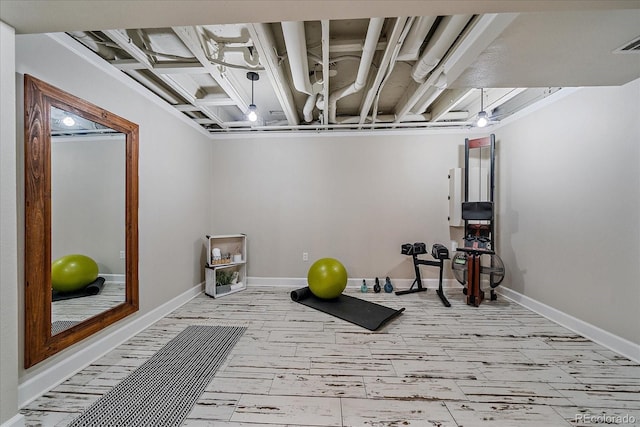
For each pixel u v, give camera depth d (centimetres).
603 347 226
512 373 190
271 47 202
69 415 150
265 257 412
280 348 224
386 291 379
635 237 207
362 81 239
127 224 240
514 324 272
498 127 364
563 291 268
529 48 171
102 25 134
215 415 150
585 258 246
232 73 264
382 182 400
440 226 396
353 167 403
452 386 176
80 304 199
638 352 204
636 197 207
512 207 340
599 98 234
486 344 231
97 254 215
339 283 327
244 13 127
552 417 150
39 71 169
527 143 316
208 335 247
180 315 295
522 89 277
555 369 194
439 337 244
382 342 235
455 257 356
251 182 413
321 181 406
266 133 409
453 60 193
